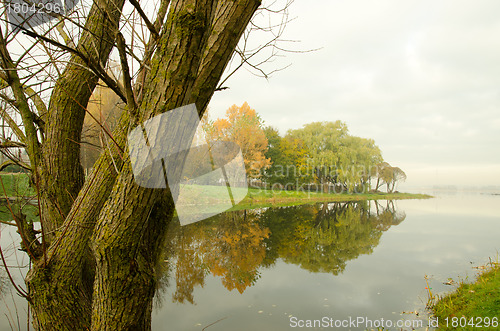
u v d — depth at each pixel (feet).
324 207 95.81
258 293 19.72
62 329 5.61
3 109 6.43
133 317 4.24
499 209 94.12
